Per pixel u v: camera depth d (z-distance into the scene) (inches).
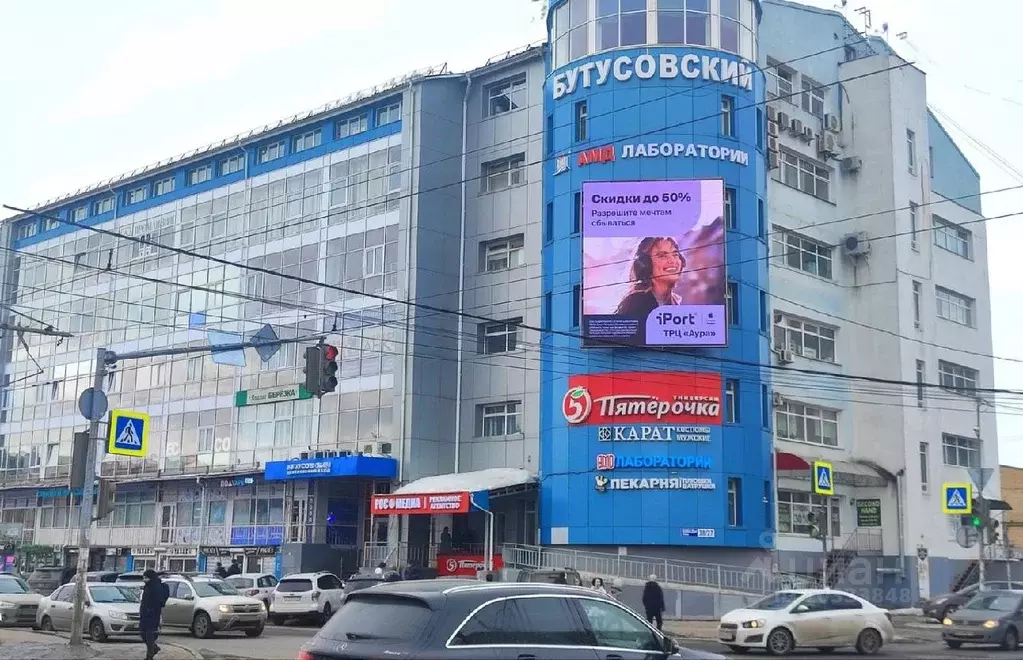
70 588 1160.8
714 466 1496.1
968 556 1871.3
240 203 2111.2
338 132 1972.2
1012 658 911.0
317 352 862.5
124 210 2357.3
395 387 1756.9
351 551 1823.3
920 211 1911.9
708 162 1561.3
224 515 1993.1
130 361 2258.9
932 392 1870.1
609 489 1507.1
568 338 1571.1
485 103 1852.9
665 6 1599.4
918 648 1058.1
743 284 1571.1
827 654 977.5
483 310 1784.0
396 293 1786.4
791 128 1791.3
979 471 1450.5
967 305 2070.6
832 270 1851.6
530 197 1752.0
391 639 372.8
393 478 1727.4
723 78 1593.3
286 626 1350.9
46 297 2500.0
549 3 1707.7
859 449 1812.3
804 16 1876.2
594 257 1541.6
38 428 2432.3
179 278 2194.9
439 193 1820.9
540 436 1630.2
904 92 1920.5
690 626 1348.4
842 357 1836.9
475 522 1728.6
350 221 1898.4
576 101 1621.6
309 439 1878.7
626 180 1553.9
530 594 402.0
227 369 2059.5
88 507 942.4
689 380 1512.1
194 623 1106.7
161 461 2140.7
